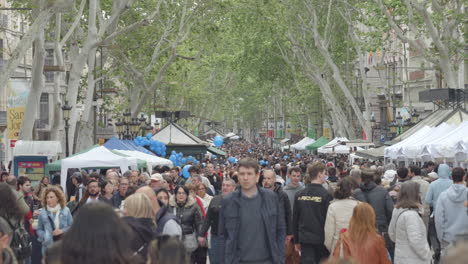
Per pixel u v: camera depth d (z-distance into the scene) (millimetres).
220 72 89188
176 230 8969
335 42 55531
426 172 20406
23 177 16062
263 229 8641
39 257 13086
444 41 33500
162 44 42250
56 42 28281
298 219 11602
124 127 38562
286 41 53500
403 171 14727
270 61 59594
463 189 11062
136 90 43969
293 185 13070
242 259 8609
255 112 139250
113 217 4414
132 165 21453
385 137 55406
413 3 32312
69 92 28094
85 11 38906
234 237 8594
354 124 71875
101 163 20938
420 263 10102
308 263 11586
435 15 34406
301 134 85438
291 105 83875
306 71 55125
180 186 12469
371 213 8914
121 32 28438
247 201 8688
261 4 51062
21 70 50656
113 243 4344
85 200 13844
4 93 43250
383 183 16766
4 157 46375
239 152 70312
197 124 80250
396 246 10258
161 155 35250
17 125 27844
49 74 55125
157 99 61938
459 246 3492
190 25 39875
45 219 12602
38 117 52812
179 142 42375
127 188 14938
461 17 33594
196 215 12469
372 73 75688
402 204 10234
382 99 69062
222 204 8766
